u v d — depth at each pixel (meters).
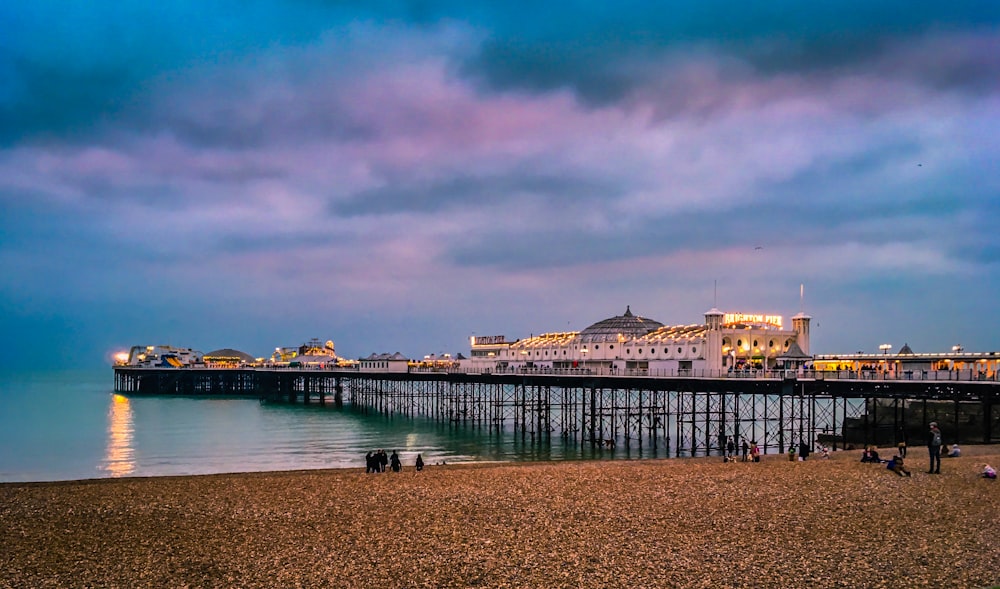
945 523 31.75
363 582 24.98
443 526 32.31
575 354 107.50
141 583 25.31
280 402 157.00
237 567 26.88
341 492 40.62
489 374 98.88
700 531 30.88
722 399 70.62
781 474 44.72
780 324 92.88
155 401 160.00
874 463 49.09
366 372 131.50
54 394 185.62
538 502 37.09
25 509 36.94
